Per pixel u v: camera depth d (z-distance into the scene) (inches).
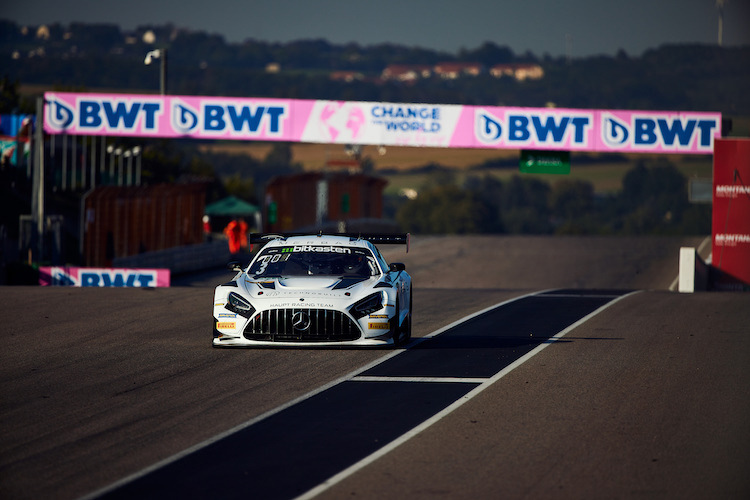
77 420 1171.3
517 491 888.9
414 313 2426.2
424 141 4421.8
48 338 1873.8
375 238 1897.1
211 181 6328.7
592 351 1740.9
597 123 4365.2
